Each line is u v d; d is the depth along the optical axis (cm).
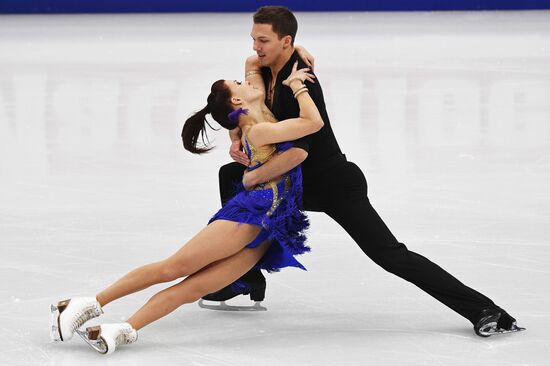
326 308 1462
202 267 1297
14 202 2184
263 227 1290
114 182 2400
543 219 1989
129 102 3806
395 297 1513
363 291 1545
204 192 2278
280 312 1445
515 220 1981
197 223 1983
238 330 1360
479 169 2516
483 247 1784
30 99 3925
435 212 2059
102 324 1291
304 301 1498
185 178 2442
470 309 1309
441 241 1830
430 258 1714
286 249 1298
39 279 1600
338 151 1348
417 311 1443
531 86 4134
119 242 1836
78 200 2202
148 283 1278
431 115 3438
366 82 4319
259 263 1352
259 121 1305
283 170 1280
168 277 1276
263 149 1286
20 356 1250
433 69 4756
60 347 1284
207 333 1348
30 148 2892
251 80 1373
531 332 1338
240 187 1356
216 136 3109
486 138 2983
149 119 3409
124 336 1254
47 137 3081
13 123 3359
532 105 3641
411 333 1342
